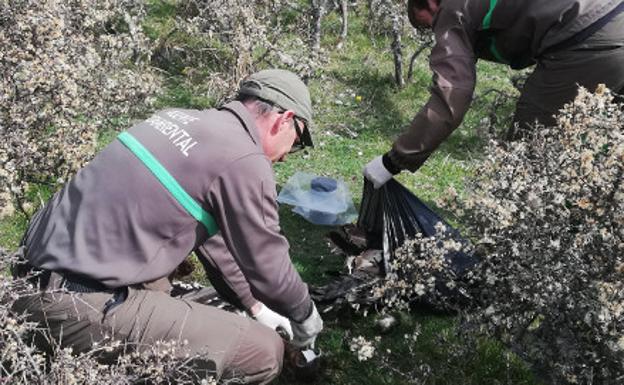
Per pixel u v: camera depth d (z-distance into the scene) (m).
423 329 3.76
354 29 8.19
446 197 3.00
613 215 2.52
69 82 3.62
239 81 5.75
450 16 3.81
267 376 2.94
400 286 3.26
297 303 2.91
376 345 3.62
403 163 3.93
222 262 3.11
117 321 2.70
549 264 2.66
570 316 2.64
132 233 2.68
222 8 5.90
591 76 3.75
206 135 2.74
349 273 4.01
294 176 5.09
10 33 3.65
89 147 3.63
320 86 6.86
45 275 2.71
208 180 2.70
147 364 2.65
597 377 2.65
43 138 3.68
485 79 7.50
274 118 2.88
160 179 2.69
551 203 2.67
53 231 2.74
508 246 2.76
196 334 2.77
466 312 3.24
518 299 2.79
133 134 2.80
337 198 4.88
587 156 2.49
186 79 6.52
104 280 2.66
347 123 6.29
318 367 3.50
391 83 7.07
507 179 2.85
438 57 3.83
